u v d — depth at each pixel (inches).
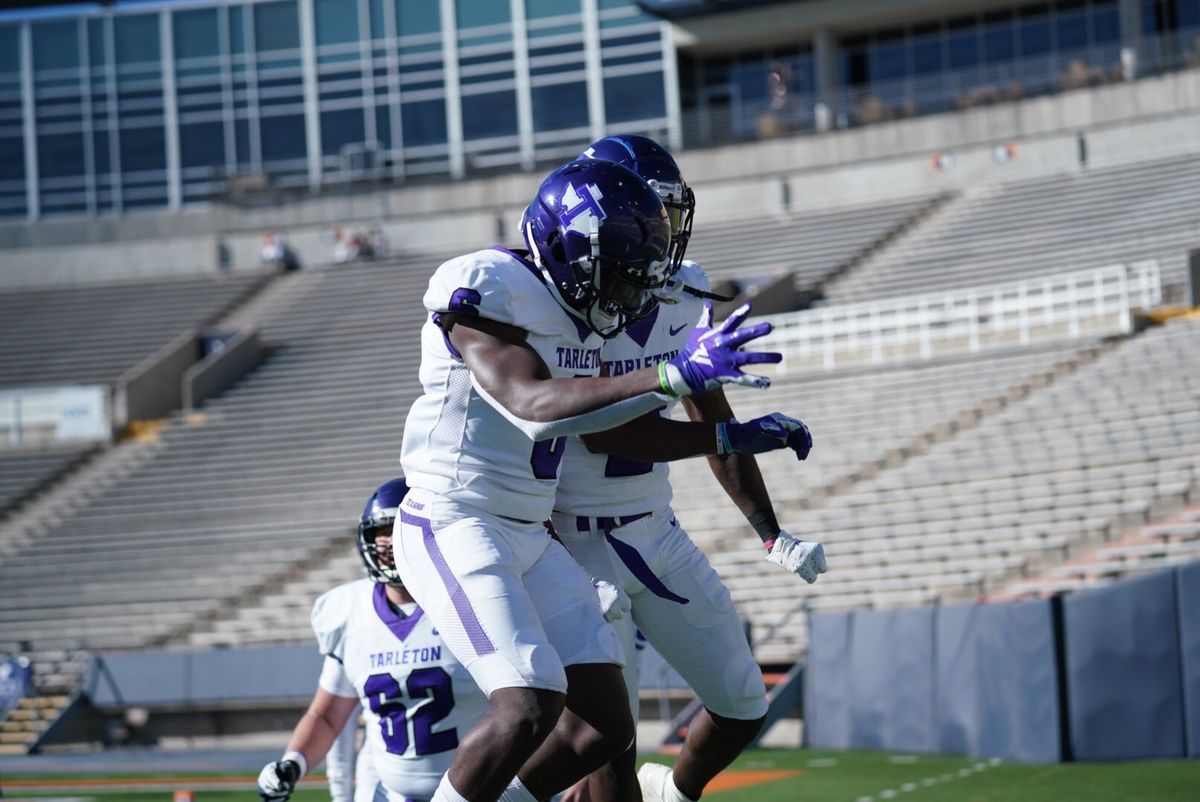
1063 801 979.9
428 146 4018.2
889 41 3740.2
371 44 4069.9
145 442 3006.9
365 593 604.7
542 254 453.4
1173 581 1169.4
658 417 466.3
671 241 538.6
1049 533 1862.7
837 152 3393.2
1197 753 1149.7
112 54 4163.4
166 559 2573.8
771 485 2228.1
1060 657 1215.6
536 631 444.8
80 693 2241.6
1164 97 3075.8
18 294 3799.2
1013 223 2947.8
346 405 2979.8
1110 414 2058.3
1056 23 3577.8
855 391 2444.6
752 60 3865.7
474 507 456.8
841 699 1567.4
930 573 1897.1
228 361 3191.4
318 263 3801.7
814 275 3034.0
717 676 559.8
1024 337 2434.8
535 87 3956.7
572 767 465.1
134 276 3900.1
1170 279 2500.0
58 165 4151.1
